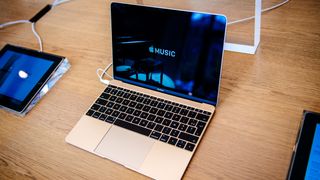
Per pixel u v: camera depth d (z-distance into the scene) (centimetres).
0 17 116
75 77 83
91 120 70
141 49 71
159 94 71
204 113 65
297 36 80
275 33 82
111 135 66
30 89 79
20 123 74
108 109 71
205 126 63
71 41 96
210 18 62
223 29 61
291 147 58
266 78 72
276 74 72
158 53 70
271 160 57
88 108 74
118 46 74
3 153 68
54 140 69
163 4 101
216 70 64
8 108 77
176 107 67
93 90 78
